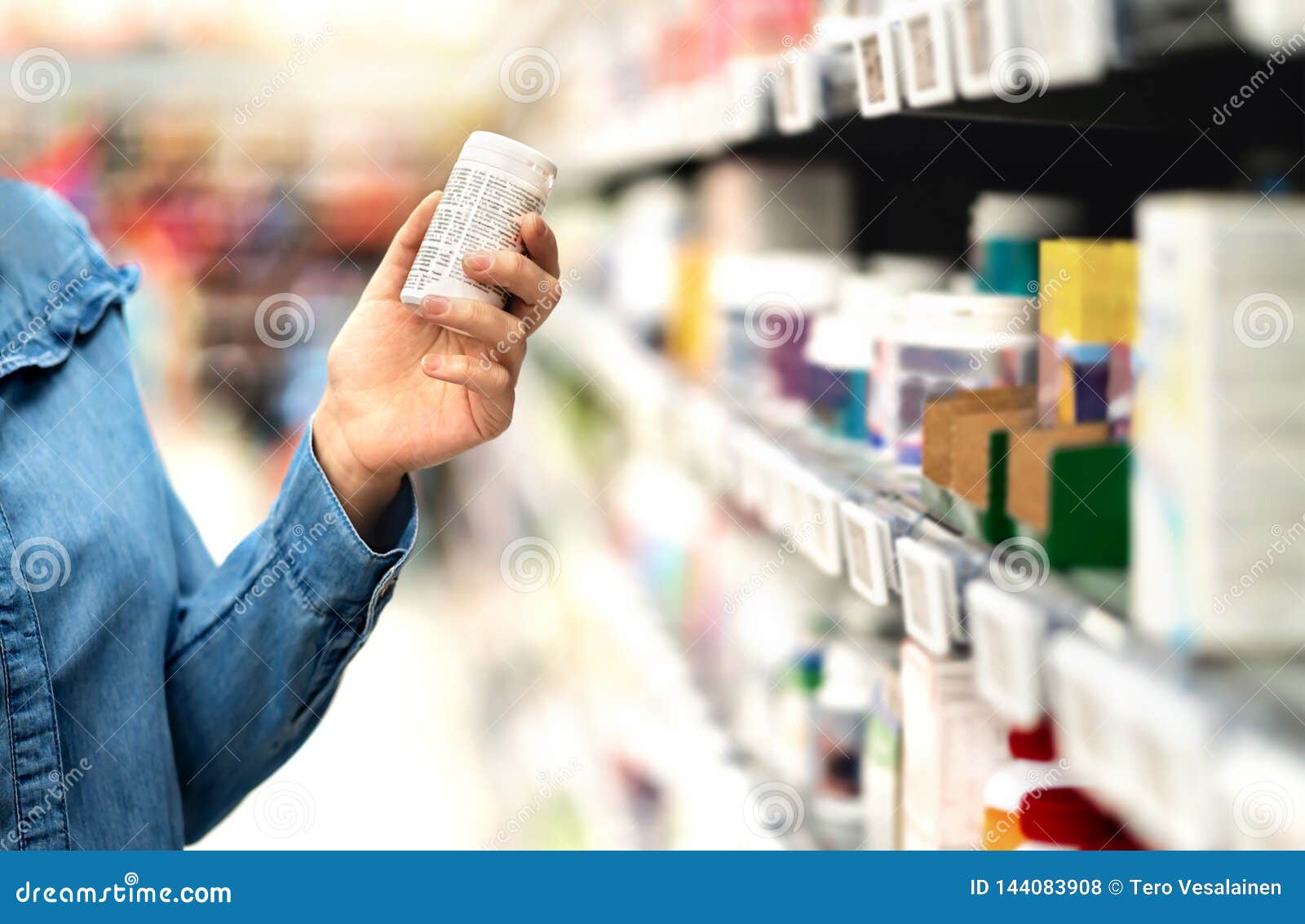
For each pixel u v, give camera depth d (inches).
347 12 180.2
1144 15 34.0
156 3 178.4
